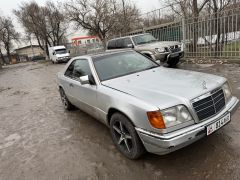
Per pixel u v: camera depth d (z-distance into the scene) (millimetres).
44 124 5520
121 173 3143
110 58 4539
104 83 3908
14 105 8094
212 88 3141
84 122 5246
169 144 2709
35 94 9578
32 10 42219
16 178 3402
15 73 23719
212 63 10047
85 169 3369
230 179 2727
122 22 25141
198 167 3018
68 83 5211
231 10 9711
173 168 3072
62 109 6531
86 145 4113
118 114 3352
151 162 3273
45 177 3324
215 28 10250
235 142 3467
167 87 3273
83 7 28000
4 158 4074
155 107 2797
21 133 5160
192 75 3771
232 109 3295
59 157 3830
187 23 11523
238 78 6969
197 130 2820
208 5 13297
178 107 2836
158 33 13758
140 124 2963
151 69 4395
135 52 4973
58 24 42281
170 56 9828
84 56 4832
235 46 9508
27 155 4062
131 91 3342
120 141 3533
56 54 29156
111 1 27391
